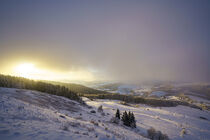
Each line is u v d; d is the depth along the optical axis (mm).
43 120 8141
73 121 11180
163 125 28828
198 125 34438
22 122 6590
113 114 37906
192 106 90000
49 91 61656
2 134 4664
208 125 36688
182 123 33938
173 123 31703
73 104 40094
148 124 28844
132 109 53438
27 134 5148
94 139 6586
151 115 42375
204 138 23312
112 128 13477
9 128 5363
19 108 9641
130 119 24156
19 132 5184
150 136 18812
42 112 10898
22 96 25500
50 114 11258
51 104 26562
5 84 54250
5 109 8391
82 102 57188
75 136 6195
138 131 20797
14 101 12250
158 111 52969
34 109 11180
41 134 5430
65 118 11906
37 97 30047
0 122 5832
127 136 10953
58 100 37438
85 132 7688
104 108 50969
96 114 30266
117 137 8812
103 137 7594
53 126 7191
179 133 24172
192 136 23312
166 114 46938
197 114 61719
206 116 60156
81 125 9977
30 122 6941
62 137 5598
